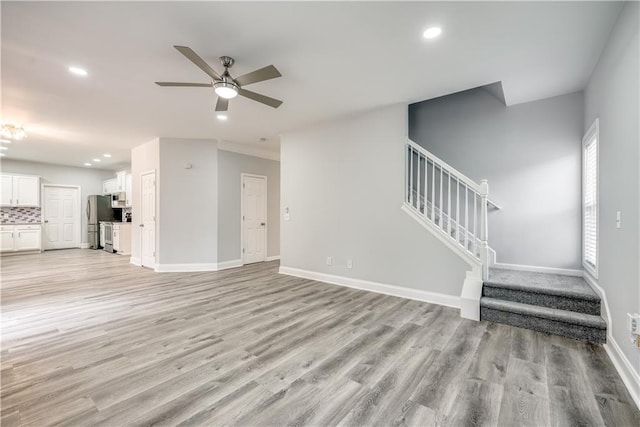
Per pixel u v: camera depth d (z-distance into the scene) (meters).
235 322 2.90
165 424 1.50
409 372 1.99
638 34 1.77
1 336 2.56
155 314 3.13
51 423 1.50
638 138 1.78
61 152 6.69
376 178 4.01
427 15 2.11
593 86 2.89
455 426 1.50
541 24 2.20
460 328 2.74
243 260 6.12
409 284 3.71
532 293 2.87
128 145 6.01
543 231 3.65
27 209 8.09
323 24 2.22
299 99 3.64
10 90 3.33
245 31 2.30
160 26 2.23
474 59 2.71
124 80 3.11
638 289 1.77
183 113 4.11
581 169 3.42
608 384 1.85
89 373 1.97
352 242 4.26
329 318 3.00
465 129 4.13
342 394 1.76
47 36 2.34
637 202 1.80
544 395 1.74
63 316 3.06
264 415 1.57
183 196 5.45
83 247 9.01
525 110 3.76
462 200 4.12
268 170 6.71
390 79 3.12
